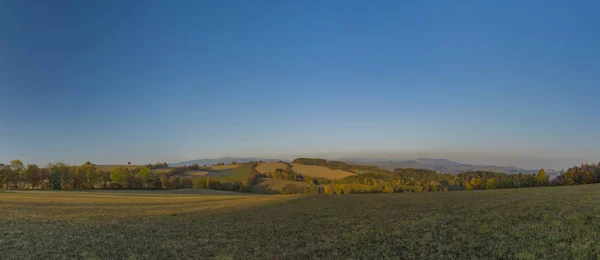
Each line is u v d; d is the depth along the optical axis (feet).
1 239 63.00
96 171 387.75
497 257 39.27
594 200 78.74
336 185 418.10
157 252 52.60
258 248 53.62
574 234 45.70
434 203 106.42
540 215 63.10
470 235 51.65
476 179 405.80
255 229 74.02
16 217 95.76
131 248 55.67
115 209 134.72
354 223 74.69
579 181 316.40
